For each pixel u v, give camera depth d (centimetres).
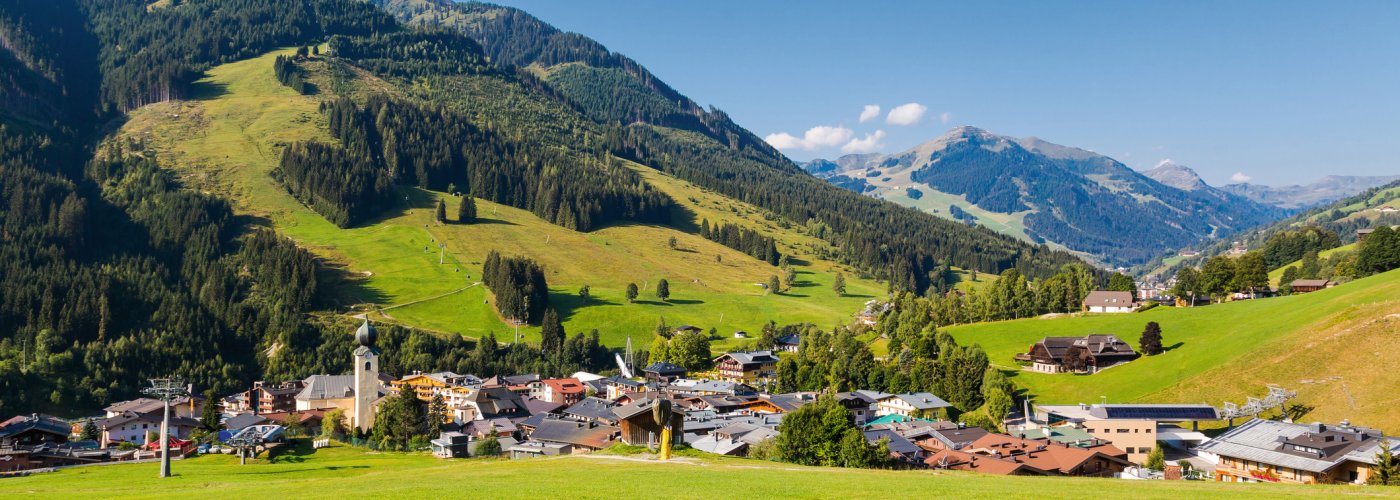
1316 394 15300
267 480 8906
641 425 9700
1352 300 18462
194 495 6638
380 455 12712
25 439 13975
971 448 13725
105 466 11056
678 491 5700
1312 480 11269
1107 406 15488
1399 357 15400
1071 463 12562
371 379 18338
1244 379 16812
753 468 7525
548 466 7962
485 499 5503
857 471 7400
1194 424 15762
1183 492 5772
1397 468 10100
